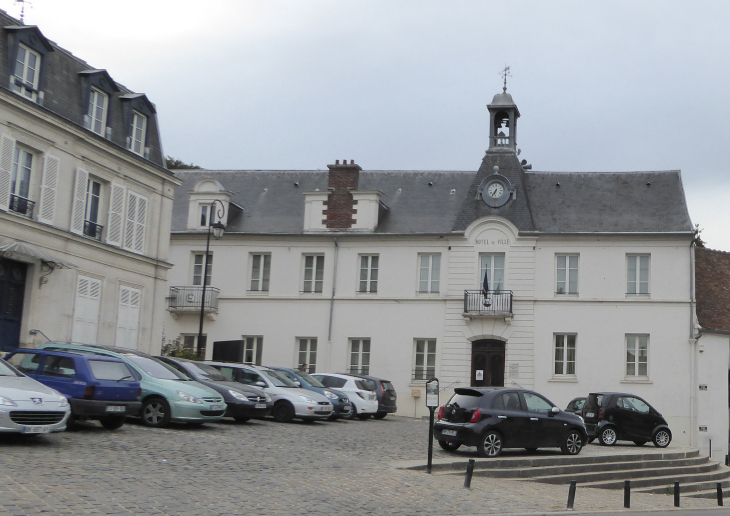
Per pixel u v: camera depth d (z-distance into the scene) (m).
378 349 34.91
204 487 12.15
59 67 24.47
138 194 27.89
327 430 22.19
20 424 13.41
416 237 35.12
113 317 26.58
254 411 20.92
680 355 32.19
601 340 32.97
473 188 35.44
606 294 33.22
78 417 16.84
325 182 38.81
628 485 14.91
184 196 39.22
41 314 23.41
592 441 25.48
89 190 25.72
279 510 11.24
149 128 28.70
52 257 22.66
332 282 35.78
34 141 23.02
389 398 28.83
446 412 18.92
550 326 33.47
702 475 21.78
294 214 37.50
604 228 33.88
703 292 34.22
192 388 18.75
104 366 16.78
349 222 36.03
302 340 35.91
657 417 25.14
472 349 34.16
